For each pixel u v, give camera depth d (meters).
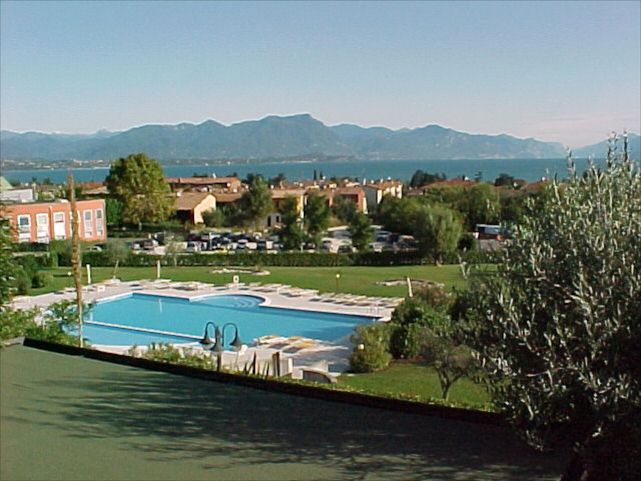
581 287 4.73
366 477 5.20
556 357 4.81
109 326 24.42
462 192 50.53
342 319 25.23
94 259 40.81
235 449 5.88
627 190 5.32
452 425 6.43
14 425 6.64
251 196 62.62
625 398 4.60
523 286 5.27
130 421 6.71
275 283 32.88
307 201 54.94
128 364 9.29
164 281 34.12
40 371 8.90
